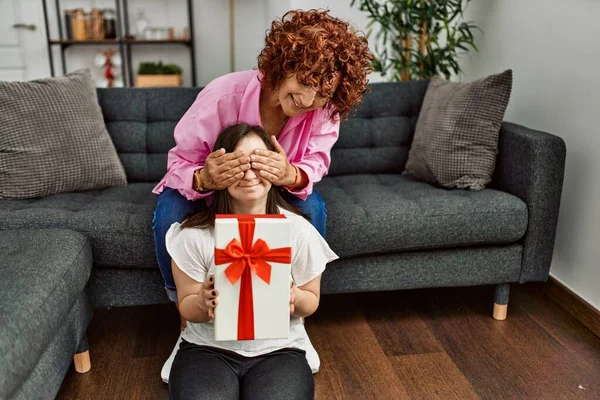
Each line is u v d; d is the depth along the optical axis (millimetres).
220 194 1358
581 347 1801
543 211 1852
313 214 1610
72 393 1542
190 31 4254
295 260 1351
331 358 1714
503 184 1998
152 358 1711
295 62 1283
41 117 1880
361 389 1567
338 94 1403
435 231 1786
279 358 1320
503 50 2514
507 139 1979
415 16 2492
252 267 1146
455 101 2064
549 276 2182
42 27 4148
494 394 1555
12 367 1018
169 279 1571
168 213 1540
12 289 1185
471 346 1790
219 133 1455
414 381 1606
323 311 2006
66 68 4387
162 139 2139
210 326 1354
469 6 2785
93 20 4156
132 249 1627
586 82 1974
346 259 1807
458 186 2014
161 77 4203
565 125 2104
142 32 4301
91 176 1959
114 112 2137
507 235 1840
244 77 1524
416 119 2328
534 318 1979
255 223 1138
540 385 1597
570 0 2035
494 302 1959
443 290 2180
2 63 4164
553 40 2148
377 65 2703
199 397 1178
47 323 1183
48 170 1872
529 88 2332
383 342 1807
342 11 3439
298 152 1617
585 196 2004
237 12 4457
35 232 1519
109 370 1647
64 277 1327
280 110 1528
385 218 1762
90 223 1617
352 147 2279
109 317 1951
